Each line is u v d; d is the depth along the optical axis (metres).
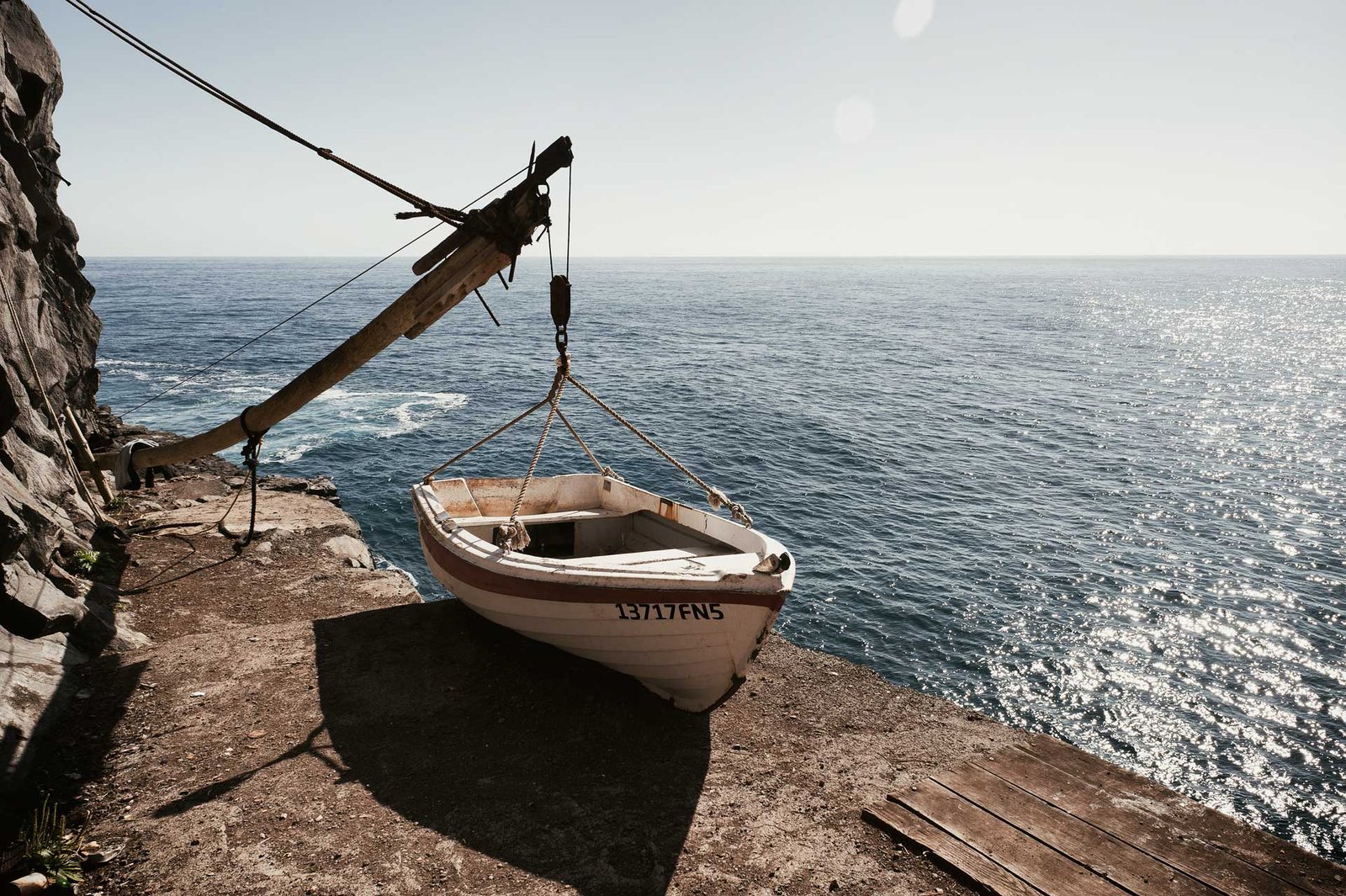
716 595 6.31
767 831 5.38
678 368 51.66
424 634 8.41
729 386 44.84
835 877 4.94
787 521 22.30
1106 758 12.38
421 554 18.86
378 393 40.44
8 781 5.40
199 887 4.65
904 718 7.07
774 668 8.00
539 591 7.00
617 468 27.30
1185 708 13.66
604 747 6.40
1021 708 13.61
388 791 5.67
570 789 5.79
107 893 4.58
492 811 5.48
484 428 32.50
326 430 31.52
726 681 6.78
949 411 39.28
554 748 6.35
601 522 9.82
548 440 30.75
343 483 24.14
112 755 5.99
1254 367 60.19
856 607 16.97
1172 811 5.64
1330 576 19.17
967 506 24.28
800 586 17.81
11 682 6.27
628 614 6.66
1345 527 22.95
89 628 7.81
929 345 69.25
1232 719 13.35
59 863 4.70
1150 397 45.22
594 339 69.31
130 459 10.52
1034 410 40.34
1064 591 18.09
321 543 12.49
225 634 8.29
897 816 5.51
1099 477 28.03
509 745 6.36
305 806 5.45
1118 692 14.13
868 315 105.81
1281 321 111.25
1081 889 4.78
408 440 30.00
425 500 9.48
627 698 7.26
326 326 77.50
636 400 40.03
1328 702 13.87
